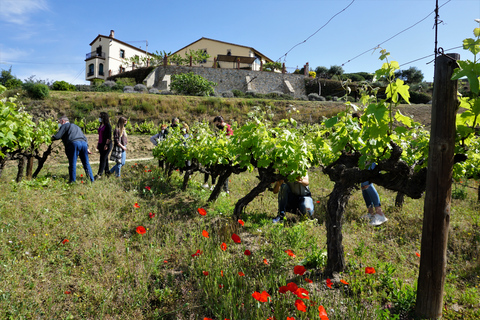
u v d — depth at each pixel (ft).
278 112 71.26
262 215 15.30
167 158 21.83
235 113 71.56
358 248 10.78
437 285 7.31
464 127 7.38
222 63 143.33
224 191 19.74
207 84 92.99
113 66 155.63
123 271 9.32
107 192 16.67
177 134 22.77
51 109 61.52
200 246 10.64
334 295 8.20
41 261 9.16
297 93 119.65
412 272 10.02
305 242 11.84
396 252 11.51
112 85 99.76
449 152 7.13
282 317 7.03
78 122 57.16
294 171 12.77
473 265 10.48
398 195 17.44
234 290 8.20
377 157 8.89
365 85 8.57
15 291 7.65
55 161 32.99
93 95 70.23
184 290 8.55
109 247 10.60
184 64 134.82
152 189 19.01
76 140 19.11
